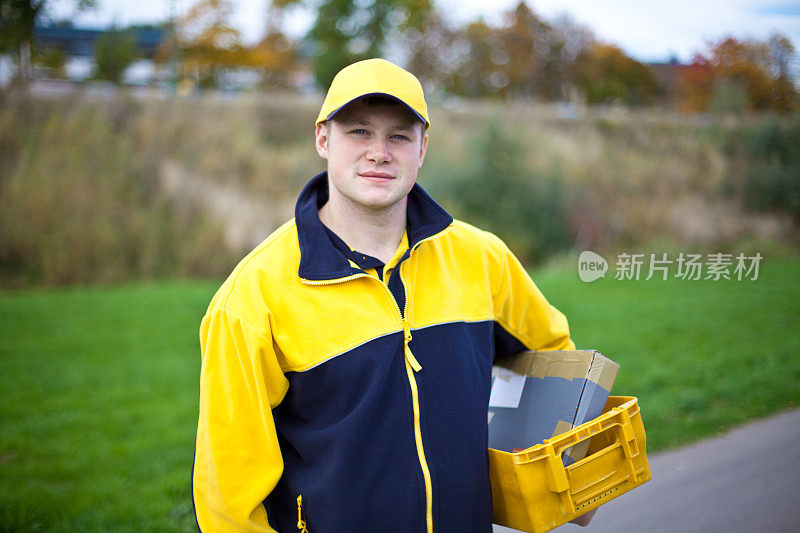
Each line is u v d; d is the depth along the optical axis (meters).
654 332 7.08
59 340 7.67
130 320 8.63
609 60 28.70
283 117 18.02
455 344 1.67
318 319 1.55
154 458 4.46
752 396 5.06
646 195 15.30
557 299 9.12
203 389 1.56
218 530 1.55
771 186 14.43
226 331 1.53
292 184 14.93
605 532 3.25
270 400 1.59
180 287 11.21
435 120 18.78
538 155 15.55
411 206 1.76
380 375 1.55
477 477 1.62
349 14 27.88
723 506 3.39
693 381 5.47
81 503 3.79
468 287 1.77
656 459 4.09
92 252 12.23
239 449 1.52
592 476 1.64
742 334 6.86
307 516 1.56
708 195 15.11
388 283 1.64
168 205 13.47
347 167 1.59
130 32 20.23
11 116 14.12
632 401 1.73
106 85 17.28
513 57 32.44
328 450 1.54
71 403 5.60
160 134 15.30
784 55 15.92
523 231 13.77
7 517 3.61
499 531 3.09
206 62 26.33
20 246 12.02
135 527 3.53
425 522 1.54
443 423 1.60
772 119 15.34
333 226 1.68
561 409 1.75
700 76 18.06
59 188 13.01
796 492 3.47
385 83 1.56
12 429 5.00
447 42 32.16
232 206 13.61
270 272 1.57
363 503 1.52
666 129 18.23
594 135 18.20
